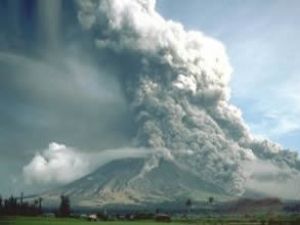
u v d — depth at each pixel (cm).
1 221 18075
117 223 18700
